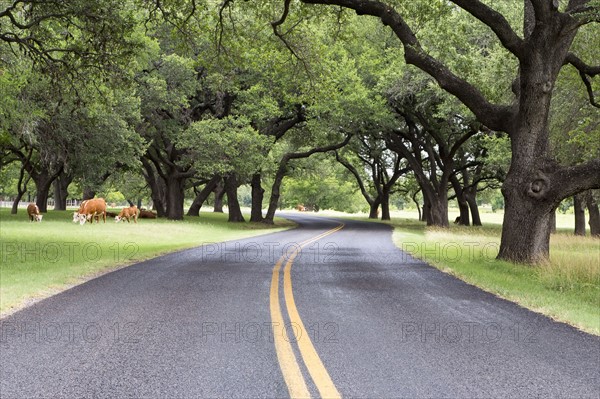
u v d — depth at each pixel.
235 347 5.17
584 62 17.14
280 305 7.47
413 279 10.88
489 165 39.53
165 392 3.90
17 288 8.66
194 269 11.91
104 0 15.13
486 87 20.89
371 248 19.58
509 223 14.77
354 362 4.71
